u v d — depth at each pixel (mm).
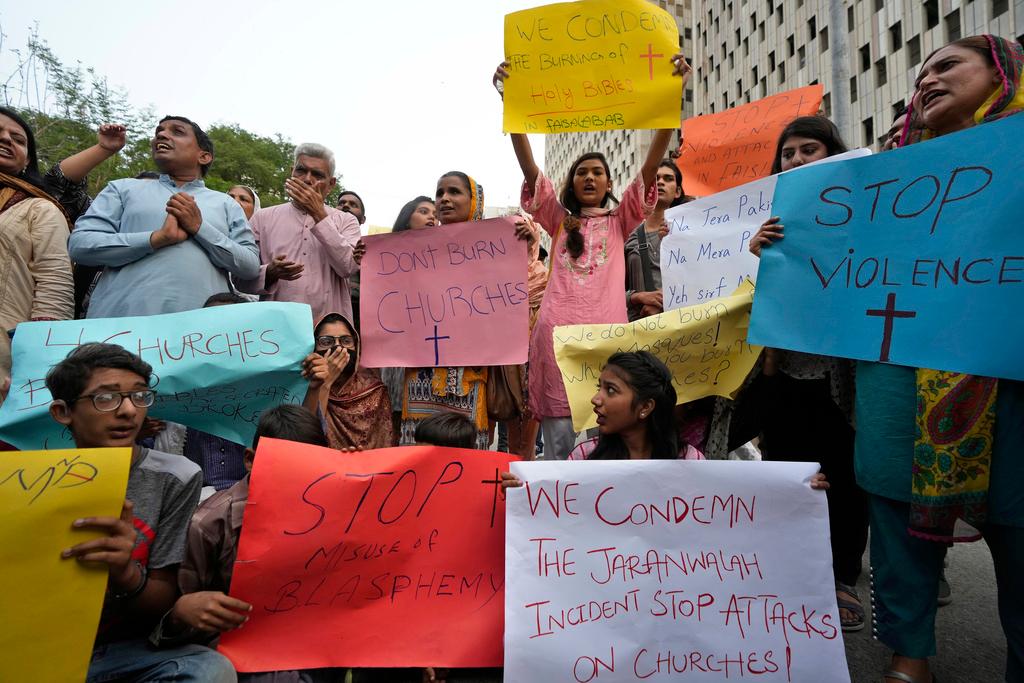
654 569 2172
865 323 2297
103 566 1764
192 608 2031
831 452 2961
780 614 2125
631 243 4383
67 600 1726
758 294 2586
